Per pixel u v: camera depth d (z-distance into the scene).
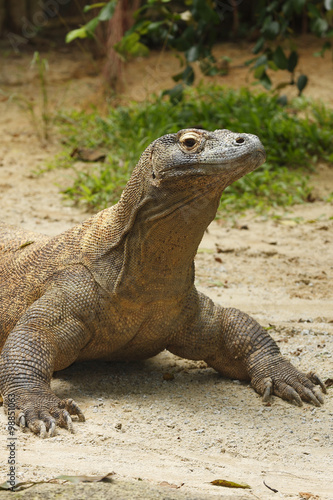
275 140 18.66
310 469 6.66
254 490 6.04
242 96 21.34
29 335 7.86
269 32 17.94
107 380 8.70
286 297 11.61
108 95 22.61
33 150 19.38
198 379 8.95
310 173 17.84
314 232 14.80
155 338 8.59
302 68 27.19
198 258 13.27
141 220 7.79
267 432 7.46
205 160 7.25
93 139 19.28
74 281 8.21
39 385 7.61
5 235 9.59
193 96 22.61
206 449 6.99
